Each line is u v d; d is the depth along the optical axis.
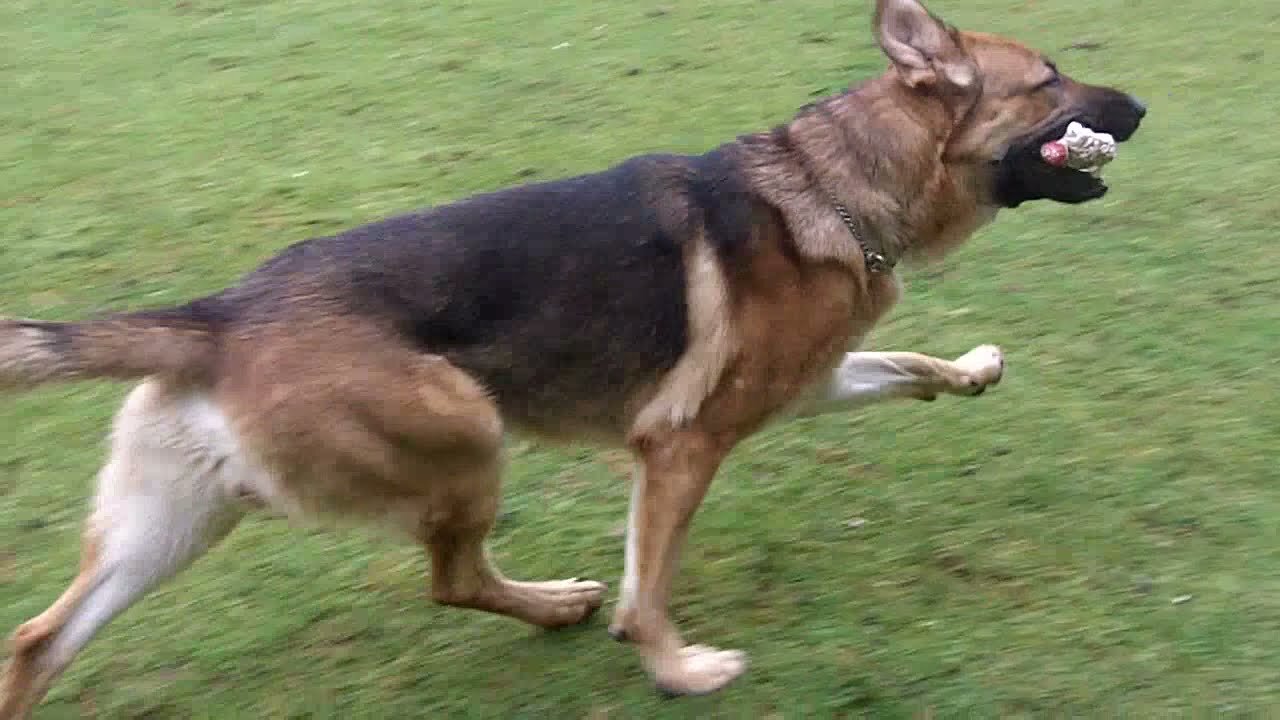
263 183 3.42
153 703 2.25
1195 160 3.31
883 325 2.85
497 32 4.35
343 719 2.22
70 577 2.41
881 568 2.37
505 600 2.30
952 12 4.37
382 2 4.75
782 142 2.31
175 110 3.82
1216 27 4.10
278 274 2.18
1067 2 4.42
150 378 2.12
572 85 3.85
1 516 2.53
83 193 3.41
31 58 4.30
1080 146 2.30
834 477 2.54
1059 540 2.37
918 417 2.64
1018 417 2.61
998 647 2.21
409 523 2.20
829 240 2.26
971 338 2.80
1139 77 3.72
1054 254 3.02
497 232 2.20
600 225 2.22
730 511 2.49
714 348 2.23
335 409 2.11
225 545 2.48
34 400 2.76
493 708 2.22
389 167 3.46
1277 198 3.15
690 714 2.18
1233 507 2.38
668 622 2.24
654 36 4.23
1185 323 2.78
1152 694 2.13
